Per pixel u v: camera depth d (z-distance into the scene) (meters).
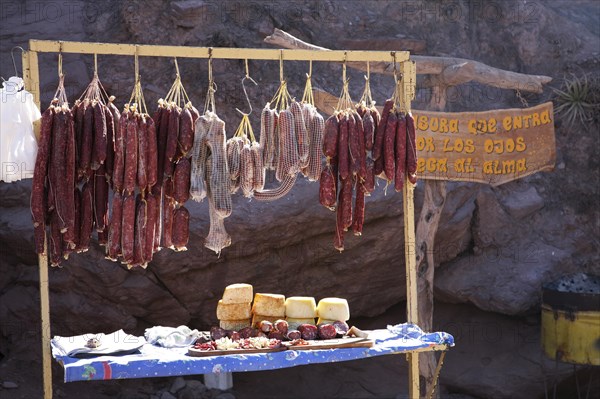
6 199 8.23
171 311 8.59
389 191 8.50
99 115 4.95
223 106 9.16
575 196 9.68
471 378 8.98
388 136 5.52
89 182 5.07
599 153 9.84
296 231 8.41
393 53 5.68
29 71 5.08
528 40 10.51
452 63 7.10
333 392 9.13
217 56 5.35
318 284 8.91
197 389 8.77
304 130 5.35
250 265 8.48
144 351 5.16
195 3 9.48
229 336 5.42
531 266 9.19
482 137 7.16
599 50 10.70
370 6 10.44
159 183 5.18
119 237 5.04
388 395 9.09
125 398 8.55
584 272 9.41
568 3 11.75
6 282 8.47
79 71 8.84
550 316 8.16
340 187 6.05
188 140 5.15
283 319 5.59
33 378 8.31
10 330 8.45
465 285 9.12
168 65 9.26
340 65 9.75
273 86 9.33
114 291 8.24
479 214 9.27
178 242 5.26
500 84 7.25
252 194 5.41
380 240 8.70
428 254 7.38
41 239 4.98
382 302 9.41
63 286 8.23
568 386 8.89
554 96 10.08
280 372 9.27
